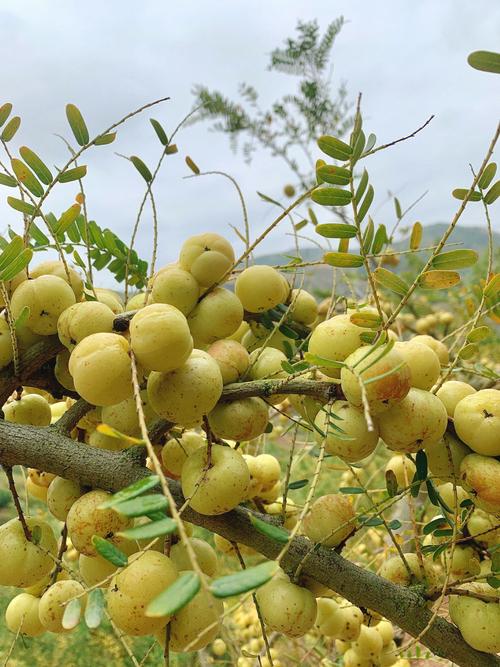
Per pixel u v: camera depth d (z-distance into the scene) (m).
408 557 0.29
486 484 0.24
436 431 0.23
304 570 0.25
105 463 0.24
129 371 0.21
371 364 0.20
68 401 0.34
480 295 0.32
